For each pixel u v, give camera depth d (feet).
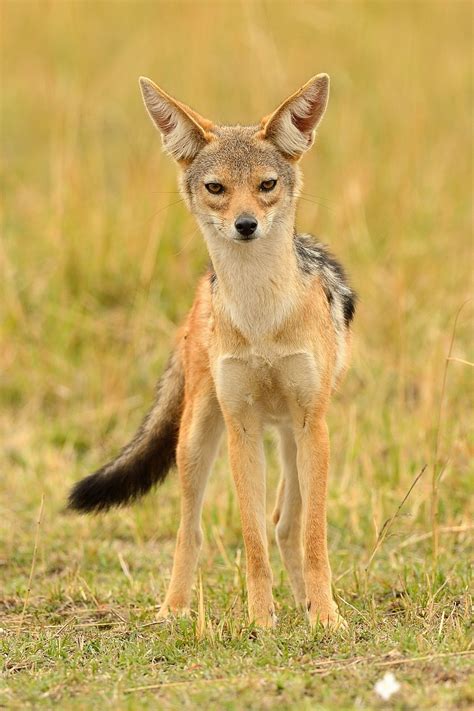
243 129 30.01
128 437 44.91
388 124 61.52
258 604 28.04
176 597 30.40
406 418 41.19
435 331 46.34
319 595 27.94
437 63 70.33
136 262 51.62
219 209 28.63
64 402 47.21
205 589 31.63
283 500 31.55
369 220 54.24
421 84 65.10
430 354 44.50
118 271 51.57
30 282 51.39
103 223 52.60
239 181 28.66
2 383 47.88
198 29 63.31
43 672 24.70
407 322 47.83
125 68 73.46
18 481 41.39
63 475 41.73
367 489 38.17
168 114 30.14
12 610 30.73
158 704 21.66
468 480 37.24
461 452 38.58
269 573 28.40
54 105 62.69
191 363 31.09
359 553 34.91
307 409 28.78
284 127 29.45
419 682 22.00
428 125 62.03
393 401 44.24
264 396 29.14
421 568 31.91
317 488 28.50
